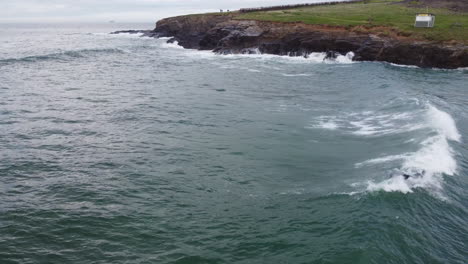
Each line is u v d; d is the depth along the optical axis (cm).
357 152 2206
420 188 1689
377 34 6650
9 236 1445
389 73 5197
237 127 2741
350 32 6856
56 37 12825
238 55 7356
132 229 1488
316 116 3006
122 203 1692
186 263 1283
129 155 2241
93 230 1485
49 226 1514
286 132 2619
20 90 3944
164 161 2150
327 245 1334
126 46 9162
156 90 4041
